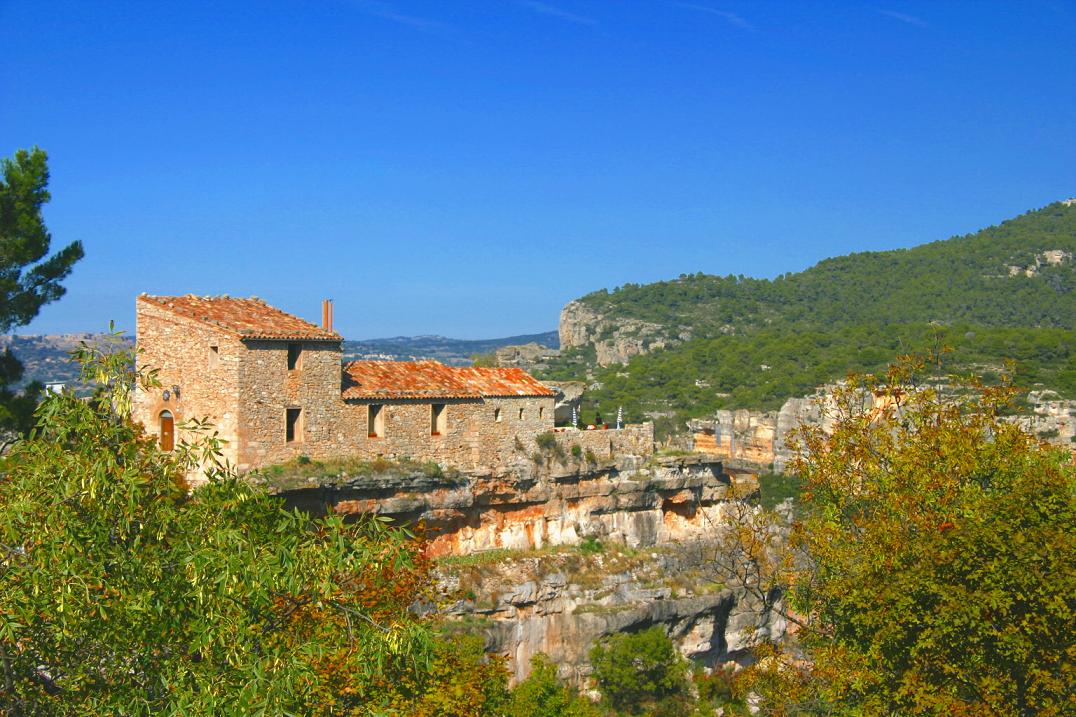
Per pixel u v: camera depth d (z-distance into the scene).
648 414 148.88
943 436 36.28
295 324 52.00
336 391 52.06
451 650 38.59
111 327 24.97
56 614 21.03
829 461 38.97
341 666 25.50
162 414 50.34
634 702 60.31
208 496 24.56
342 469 51.00
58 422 23.31
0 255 47.53
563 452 63.97
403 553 24.86
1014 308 184.50
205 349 48.88
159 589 22.28
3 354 50.41
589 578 62.19
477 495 58.78
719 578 68.62
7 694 21.16
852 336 167.12
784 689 37.25
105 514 22.36
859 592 32.03
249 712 20.64
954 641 28.91
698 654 66.44
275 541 23.94
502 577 58.25
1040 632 27.91
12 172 48.91
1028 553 28.02
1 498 22.47
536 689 45.88
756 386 151.00
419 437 55.97
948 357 123.44
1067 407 102.19
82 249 51.28
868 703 30.47
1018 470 35.03
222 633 21.50
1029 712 28.59
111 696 21.27
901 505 34.78
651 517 69.81
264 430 48.84
